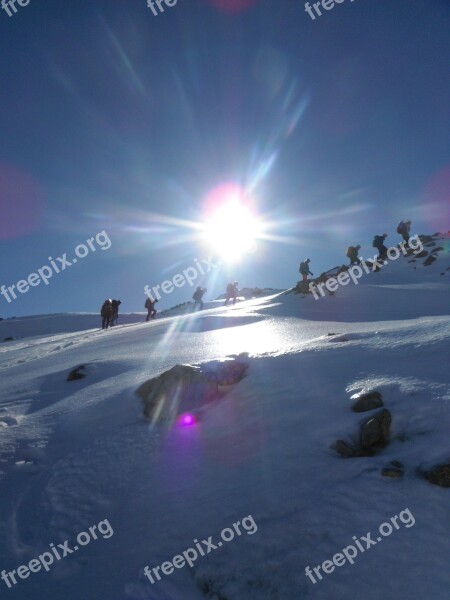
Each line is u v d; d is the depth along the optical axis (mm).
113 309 30406
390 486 3488
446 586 2719
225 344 11023
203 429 5184
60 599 3234
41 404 7383
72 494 4438
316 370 5895
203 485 4145
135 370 8492
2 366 15242
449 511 3193
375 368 5492
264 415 5016
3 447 5641
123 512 4066
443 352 5520
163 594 3121
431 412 4207
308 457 4090
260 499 3703
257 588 3000
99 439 5477
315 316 16969
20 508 4344
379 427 4141
